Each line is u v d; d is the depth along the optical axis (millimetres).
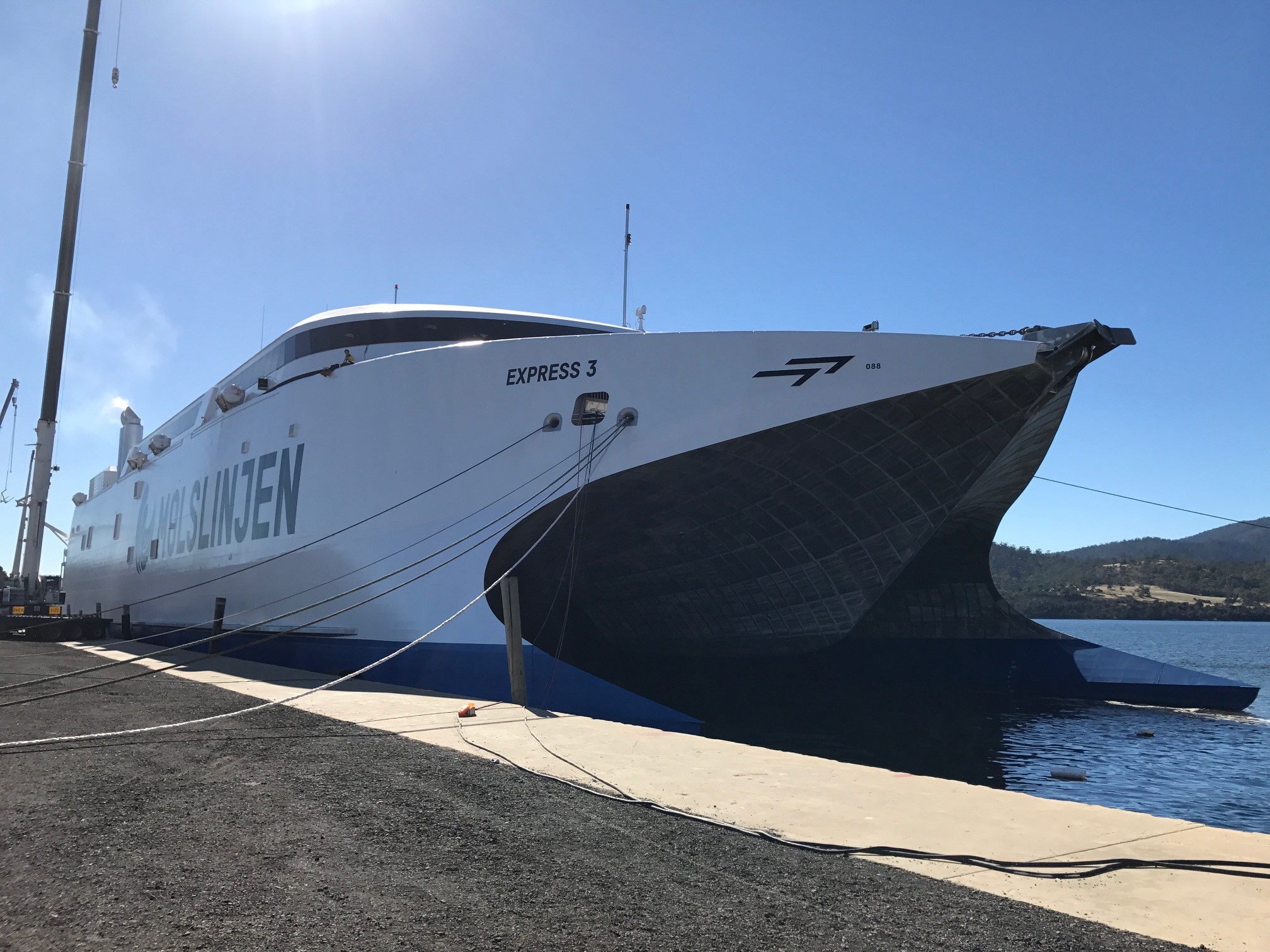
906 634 24531
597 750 7395
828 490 14305
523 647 14547
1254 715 19828
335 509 16312
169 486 25734
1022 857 4371
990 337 12141
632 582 17703
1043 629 23703
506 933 3301
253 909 3529
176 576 23562
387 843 4539
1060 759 14445
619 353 13570
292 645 16828
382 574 15352
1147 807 11227
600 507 14211
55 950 3082
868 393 12156
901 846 4562
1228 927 3420
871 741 15836
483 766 6711
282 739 7816
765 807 5414
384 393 15914
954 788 5977
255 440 19281
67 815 5062
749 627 19156
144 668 15250
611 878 4000
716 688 21641
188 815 5090
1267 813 10953
